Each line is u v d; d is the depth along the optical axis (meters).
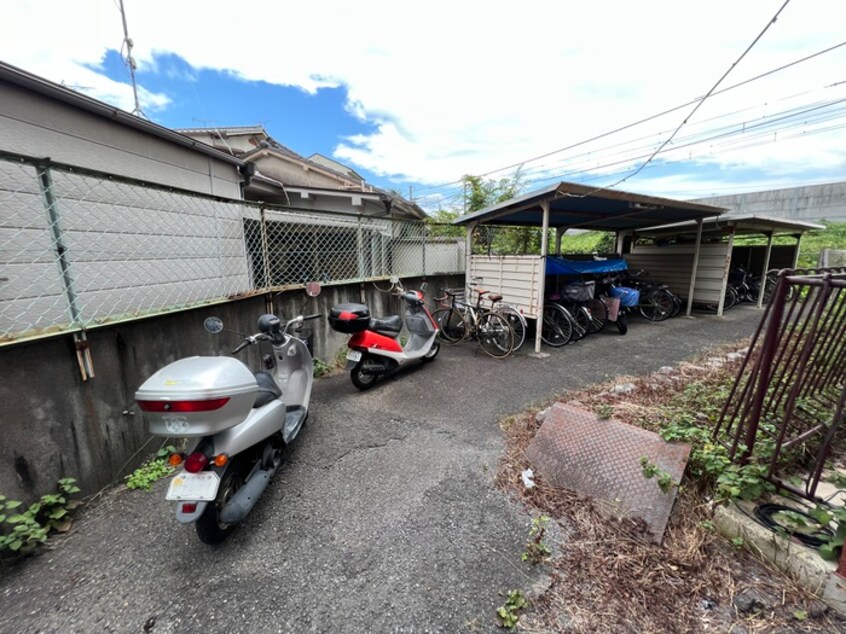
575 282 5.59
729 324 6.49
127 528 1.87
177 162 4.22
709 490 1.83
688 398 2.97
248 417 1.88
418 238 6.23
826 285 1.46
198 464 1.61
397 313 5.67
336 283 4.59
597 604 1.41
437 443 2.64
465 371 4.23
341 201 7.91
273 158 9.34
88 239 3.29
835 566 1.35
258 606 1.44
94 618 1.41
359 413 3.18
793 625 1.29
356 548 1.72
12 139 2.85
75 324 2.00
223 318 3.12
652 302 6.84
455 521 1.87
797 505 1.65
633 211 5.97
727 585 1.44
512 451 2.49
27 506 1.77
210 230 4.27
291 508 1.99
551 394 3.47
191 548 1.74
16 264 2.78
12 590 1.53
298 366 2.83
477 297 5.75
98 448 2.10
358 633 1.33
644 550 1.62
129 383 2.29
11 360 1.70
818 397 2.29
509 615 1.37
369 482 2.21
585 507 1.90
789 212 12.84
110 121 3.50
